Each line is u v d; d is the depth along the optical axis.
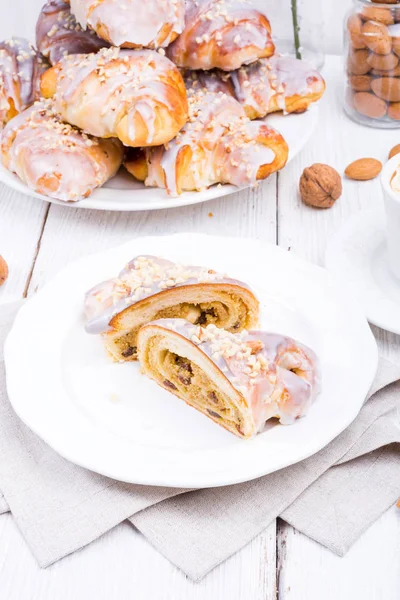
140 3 0.89
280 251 0.82
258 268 0.81
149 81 0.88
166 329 0.73
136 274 0.78
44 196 0.89
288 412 0.71
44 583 0.68
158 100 0.86
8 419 0.74
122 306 0.76
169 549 0.68
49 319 0.78
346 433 0.72
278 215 0.91
